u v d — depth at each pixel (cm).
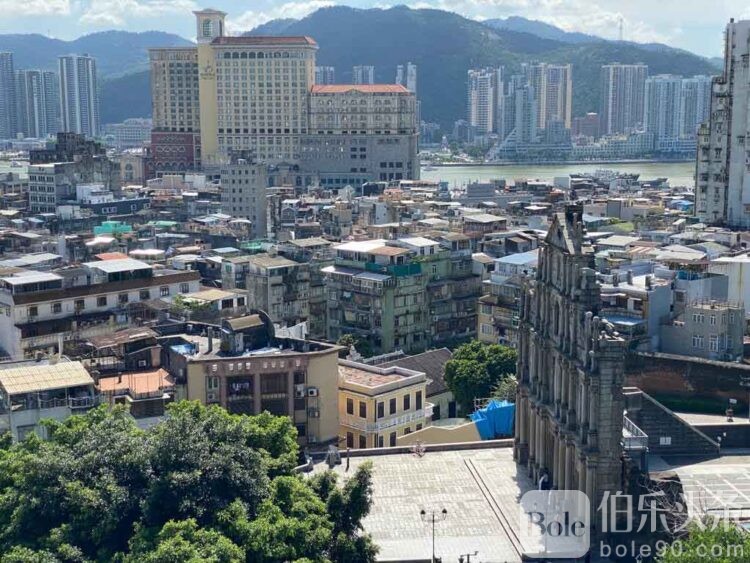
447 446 13888
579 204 11806
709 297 18038
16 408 12131
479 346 18025
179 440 10350
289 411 13850
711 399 15112
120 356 14188
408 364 18388
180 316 17738
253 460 10581
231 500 10144
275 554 9425
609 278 18150
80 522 9894
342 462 13338
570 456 11319
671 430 13075
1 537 10006
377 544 10838
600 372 10562
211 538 9250
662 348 17138
